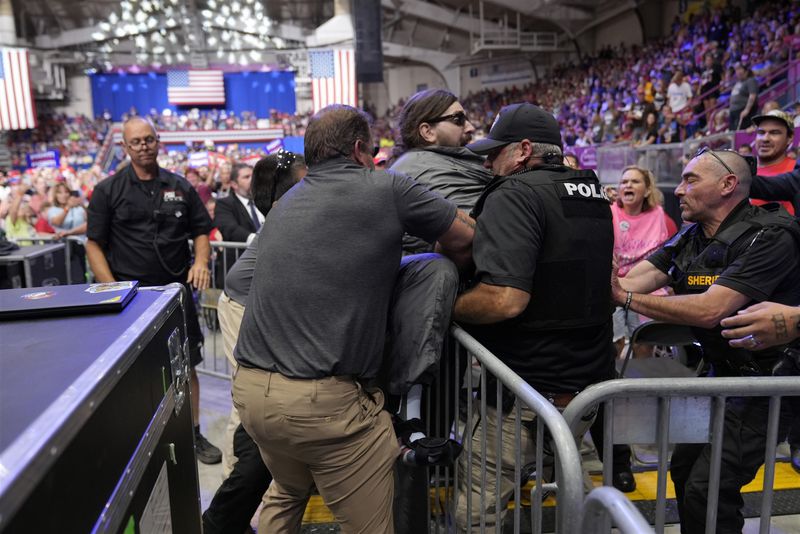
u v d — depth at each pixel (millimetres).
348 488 1507
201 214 3076
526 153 1691
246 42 26000
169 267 2939
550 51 24422
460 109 1959
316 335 1435
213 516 1967
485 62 27062
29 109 19250
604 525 830
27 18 24375
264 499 1779
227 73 26656
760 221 1697
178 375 1399
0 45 21609
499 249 1507
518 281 1490
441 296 1543
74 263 4914
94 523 818
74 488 754
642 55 17781
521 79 26516
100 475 852
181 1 22641
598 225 1615
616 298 1709
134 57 26391
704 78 12234
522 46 23625
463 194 1837
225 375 4074
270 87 26766
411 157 1898
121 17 24547
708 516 1229
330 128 1554
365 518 1533
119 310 1272
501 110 1791
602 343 1666
